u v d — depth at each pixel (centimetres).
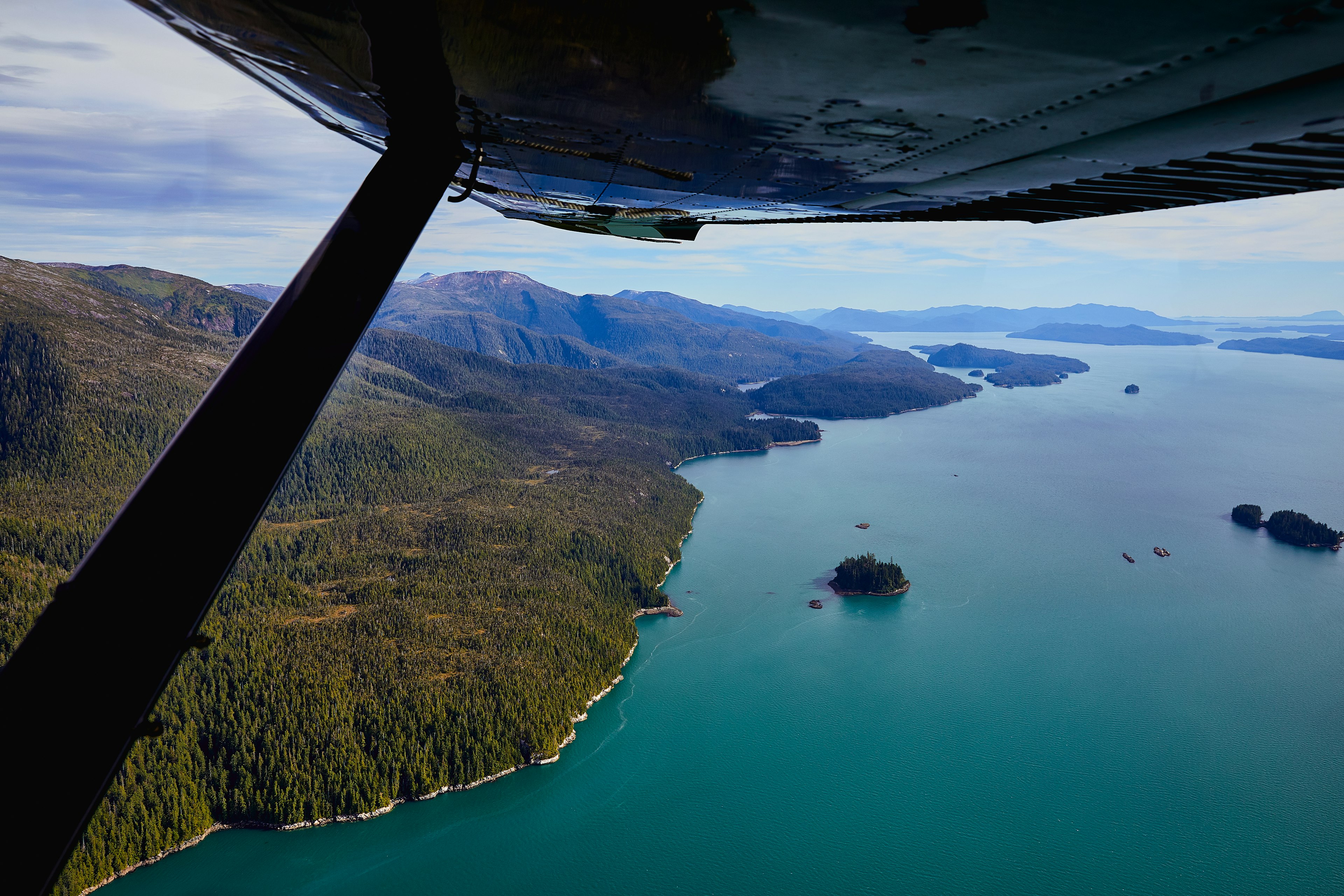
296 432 408
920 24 321
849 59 366
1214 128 414
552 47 396
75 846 336
